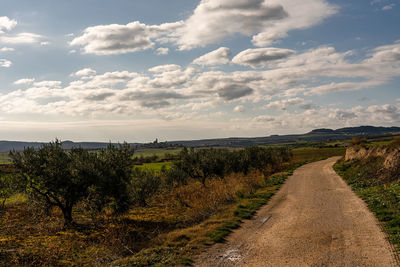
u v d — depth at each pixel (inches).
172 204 900.0
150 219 697.0
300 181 1155.3
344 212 550.3
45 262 408.2
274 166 1908.2
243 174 1446.9
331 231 429.4
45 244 491.5
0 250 444.5
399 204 522.3
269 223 510.6
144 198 919.7
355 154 1637.6
